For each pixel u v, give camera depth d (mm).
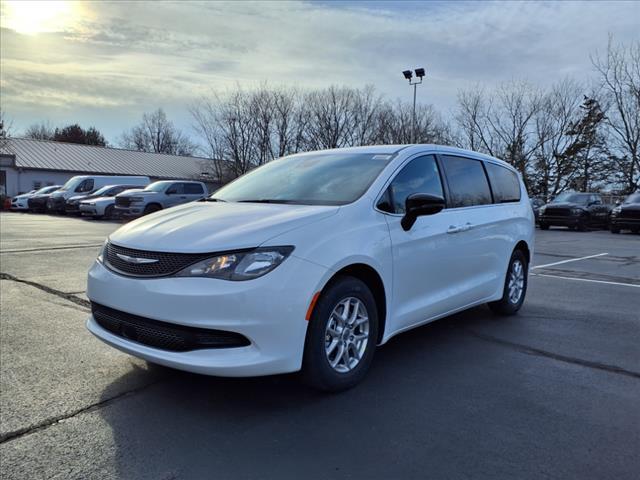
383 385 3623
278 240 3076
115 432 2893
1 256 9633
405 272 3867
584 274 9047
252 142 40500
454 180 4723
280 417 3104
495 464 2613
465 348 4523
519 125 38875
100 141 80375
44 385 3512
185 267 2992
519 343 4688
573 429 2996
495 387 3623
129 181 28500
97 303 3410
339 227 3400
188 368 2961
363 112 40906
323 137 40594
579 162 37000
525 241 5770
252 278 2941
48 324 4957
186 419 3061
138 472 2506
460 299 4633
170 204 20984
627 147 33594
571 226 22656
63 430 2906
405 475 2508
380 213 3746
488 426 3025
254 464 2592
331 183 4039
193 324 2902
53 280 7164
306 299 3080
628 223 20109
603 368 4043
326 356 3285
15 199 31469
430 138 40938
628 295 7070
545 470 2561
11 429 2902
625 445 2814
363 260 3441
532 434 2932
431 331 5078
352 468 2564
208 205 3984
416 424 3039
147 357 3109
